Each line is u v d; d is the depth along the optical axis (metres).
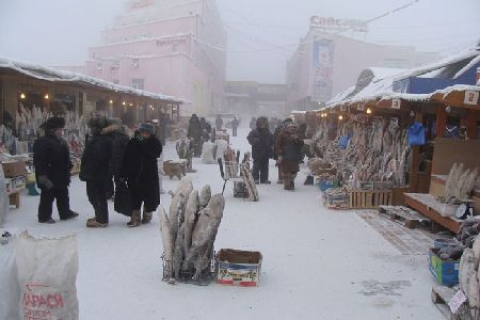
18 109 13.16
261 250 6.57
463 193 7.07
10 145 11.38
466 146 8.51
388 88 18.50
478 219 5.86
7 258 3.33
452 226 6.82
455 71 14.58
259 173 13.40
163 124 27.84
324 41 48.91
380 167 10.72
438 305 4.73
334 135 20.23
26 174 9.11
